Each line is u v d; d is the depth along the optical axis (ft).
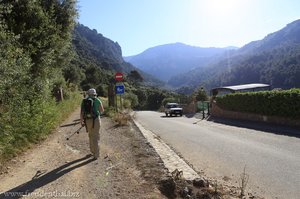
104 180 23.90
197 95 176.04
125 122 63.52
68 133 46.98
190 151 40.96
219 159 35.68
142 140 43.42
